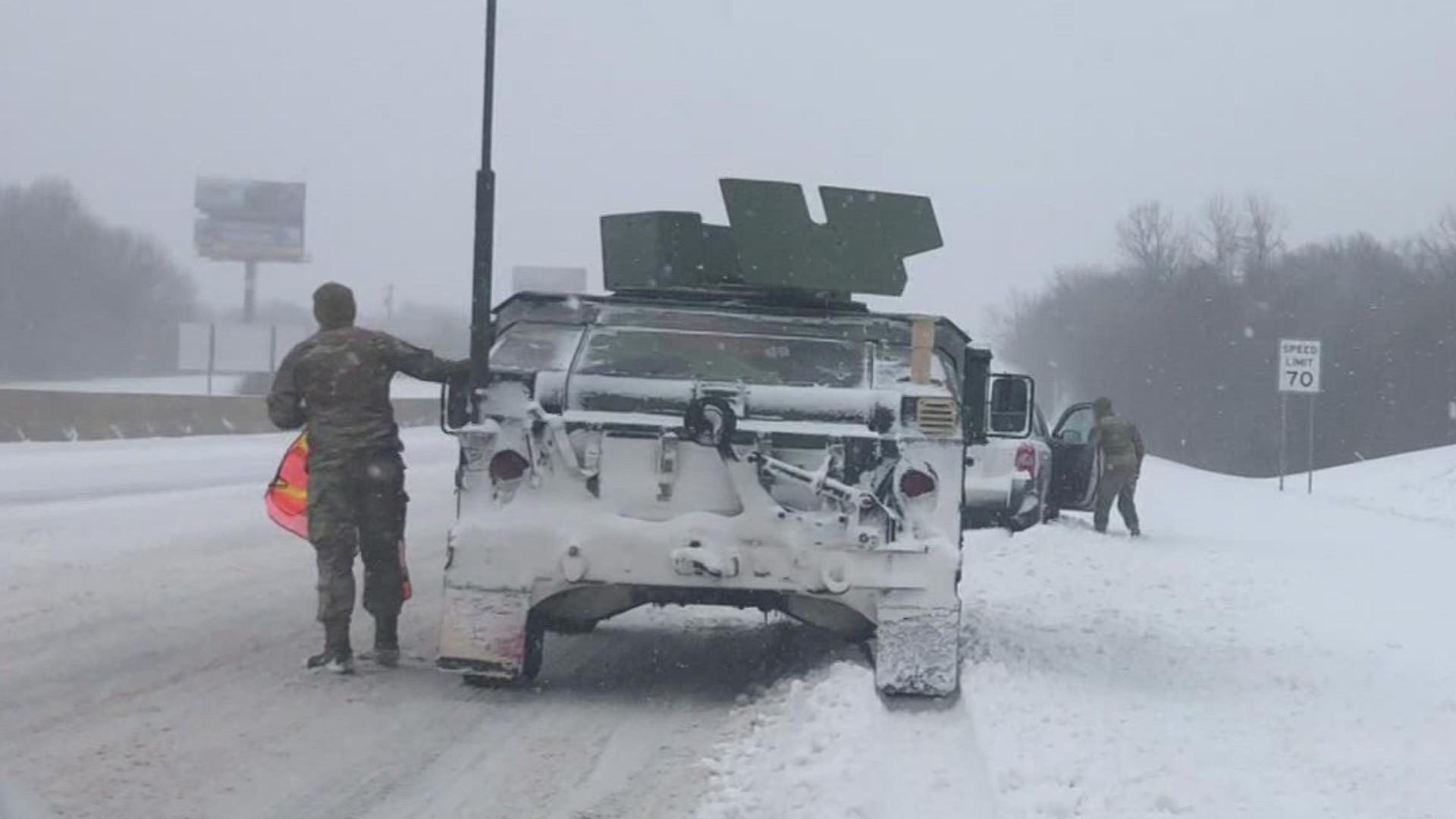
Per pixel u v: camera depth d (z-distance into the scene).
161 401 38.53
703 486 8.46
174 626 10.60
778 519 8.36
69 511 18.38
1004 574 15.94
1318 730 8.17
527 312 9.34
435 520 19.84
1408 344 81.06
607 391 8.62
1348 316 85.31
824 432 8.41
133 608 11.29
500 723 8.11
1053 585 14.98
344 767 7.13
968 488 17.69
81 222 96.88
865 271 9.62
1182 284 95.38
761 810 6.40
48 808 6.31
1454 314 79.50
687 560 8.32
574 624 9.05
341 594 9.05
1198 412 91.94
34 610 11.05
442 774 7.07
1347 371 82.38
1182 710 8.53
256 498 21.05
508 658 8.59
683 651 10.66
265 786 6.76
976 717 7.87
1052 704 8.31
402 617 11.59
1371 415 81.44
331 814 6.40
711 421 8.40
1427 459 43.78
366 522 9.20
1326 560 18.09
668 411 8.59
